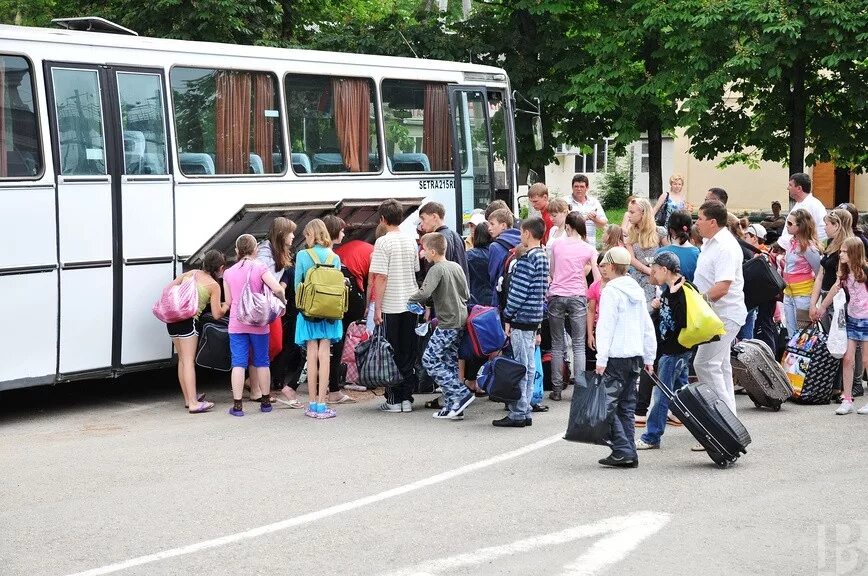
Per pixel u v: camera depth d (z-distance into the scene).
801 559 6.58
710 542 6.92
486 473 8.84
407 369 11.49
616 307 8.98
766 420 11.10
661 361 9.74
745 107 25.30
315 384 11.28
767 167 35.88
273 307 11.31
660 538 7.01
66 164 11.33
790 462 9.20
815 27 21.52
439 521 7.45
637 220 12.10
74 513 7.74
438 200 15.64
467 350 11.21
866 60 22.11
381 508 7.79
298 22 26.06
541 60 24.88
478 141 16.39
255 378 12.18
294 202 12.84
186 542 7.02
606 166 51.34
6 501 8.09
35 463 9.31
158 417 11.41
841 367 12.07
